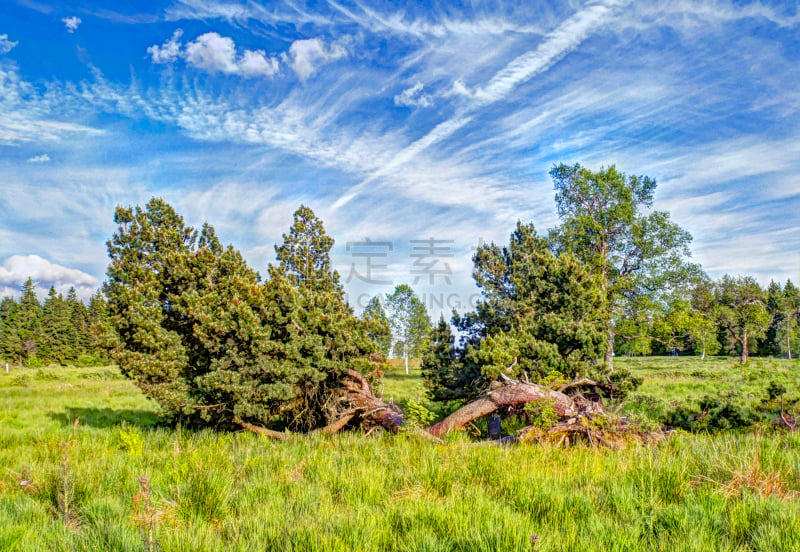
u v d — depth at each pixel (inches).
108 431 475.5
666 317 1183.6
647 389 815.1
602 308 589.6
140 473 274.5
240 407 449.7
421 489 237.3
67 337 2950.3
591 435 359.3
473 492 225.8
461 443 367.6
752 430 416.5
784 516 175.0
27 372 1729.8
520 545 159.8
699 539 162.7
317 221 737.0
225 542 175.3
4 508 215.3
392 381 1215.6
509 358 474.9
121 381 1427.2
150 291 498.6
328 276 733.9
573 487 238.7
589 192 1229.1
